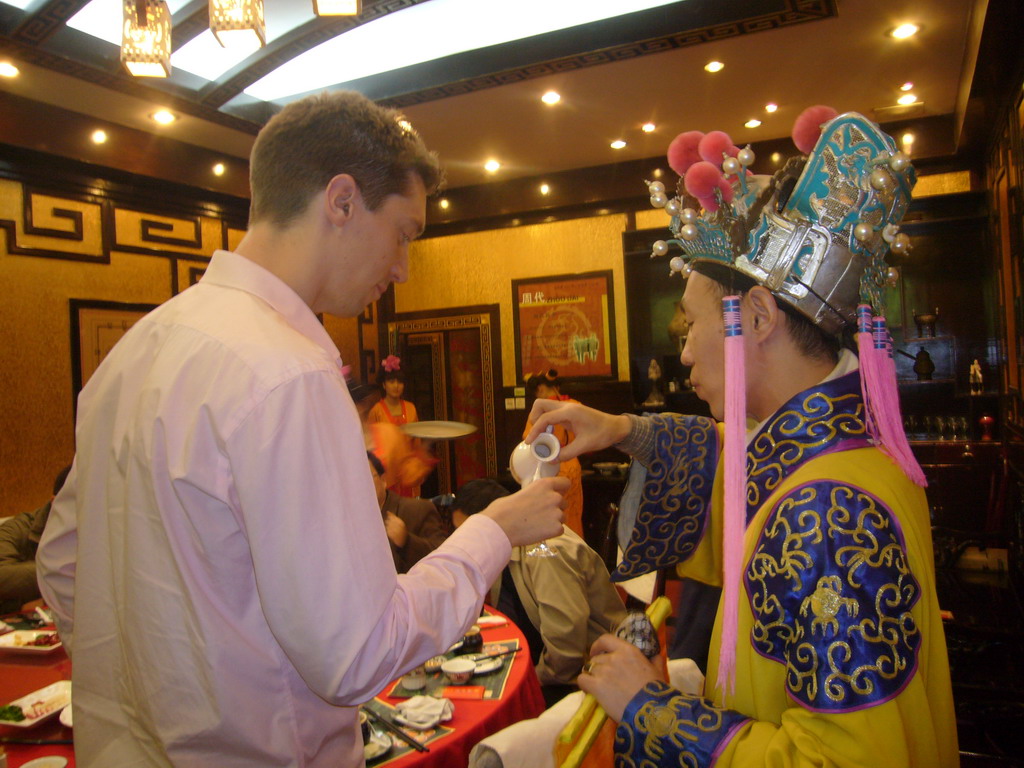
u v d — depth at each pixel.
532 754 1.13
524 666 1.80
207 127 4.59
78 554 0.86
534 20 3.81
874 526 0.63
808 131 0.82
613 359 6.04
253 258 0.88
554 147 5.36
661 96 4.36
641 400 6.04
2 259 3.96
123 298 4.60
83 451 0.86
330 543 0.69
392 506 2.93
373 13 3.38
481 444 6.53
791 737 0.61
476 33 3.94
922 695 0.61
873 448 0.71
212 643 0.73
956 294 5.12
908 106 4.68
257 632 0.77
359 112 0.88
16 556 2.78
